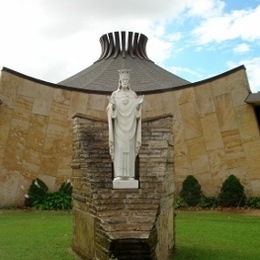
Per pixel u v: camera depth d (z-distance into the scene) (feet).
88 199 28.84
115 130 29.66
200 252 33.14
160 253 27.53
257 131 66.64
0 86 68.08
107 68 106.52
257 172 65.82
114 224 24.91
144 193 27.81
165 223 29.66
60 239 38.01
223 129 69.41
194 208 65.98
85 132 32.68
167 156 31.19
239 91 68.64
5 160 66.95
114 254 23.85
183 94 73.51
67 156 71.41
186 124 72.59
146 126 33.53
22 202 67.15
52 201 64.80
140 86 96.22
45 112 71.15
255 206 63.10
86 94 74.08
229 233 42.27
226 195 64.80
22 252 32.50
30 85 70.44
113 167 29.91
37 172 69.15
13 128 68.18
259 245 36.06
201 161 70.54
